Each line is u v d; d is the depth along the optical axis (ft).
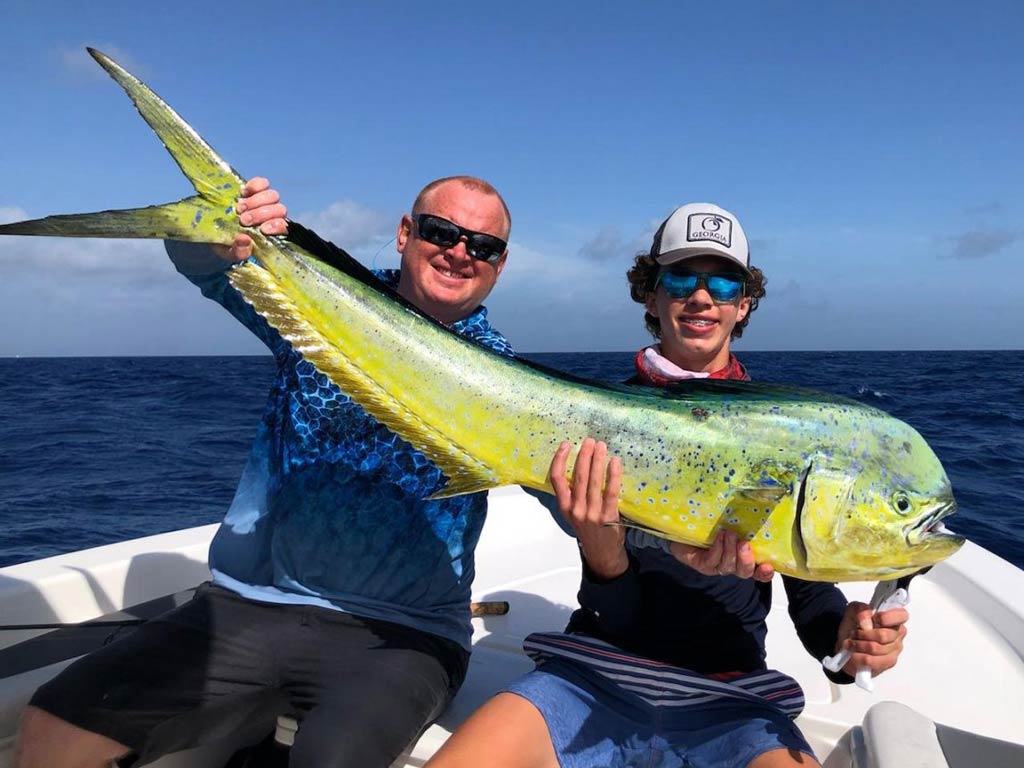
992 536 21.57
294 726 7.99
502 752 6.63
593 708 7.34
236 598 8.23
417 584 8.30
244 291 7.25
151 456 40.78
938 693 9.37
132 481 33.78
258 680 7.84
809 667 9.93
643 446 6.86
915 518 6.40
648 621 7.93
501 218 9.39
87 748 6.87
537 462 7.08
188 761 8.11
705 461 6.72
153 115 6.90
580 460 6.71
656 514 6.84
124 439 47.60
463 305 9.48
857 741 7.52
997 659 10.23
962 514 23.99
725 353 9.12
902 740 6.77
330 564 8.18
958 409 63.57
